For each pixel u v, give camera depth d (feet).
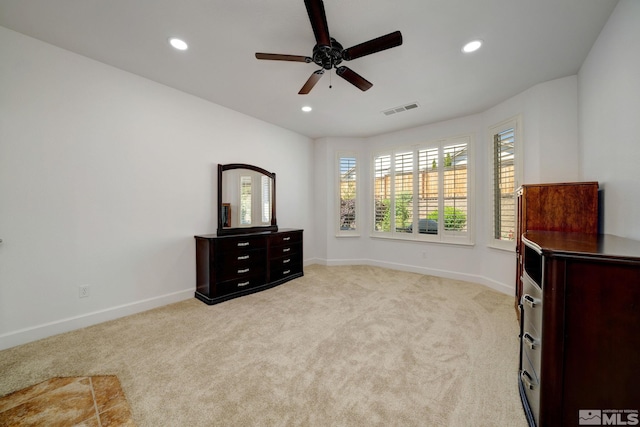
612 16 5.73
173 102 9.49
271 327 7.47
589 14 5.78
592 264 3.21
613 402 3.18
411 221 14.10
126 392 4.79
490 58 7.49
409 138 14.06
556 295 3.38
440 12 5.71
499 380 5.14
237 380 5.13
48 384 5.01
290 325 7.59
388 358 5.89
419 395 4.72
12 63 6.39
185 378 5.19
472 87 9.27
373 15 5.80
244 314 8.41
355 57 6.16
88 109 7.57
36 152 6.73
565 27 6.20
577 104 8.27
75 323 7.30
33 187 6.69
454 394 4.75
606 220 6.24
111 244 8.04
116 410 4.36
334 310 8.71
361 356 5.98
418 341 6.63
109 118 7.97
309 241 15.84
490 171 11.21
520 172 9.62
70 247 7.27
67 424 4.08
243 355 6.02
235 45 6.97
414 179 13.89
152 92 8.91
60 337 6.83
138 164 8.61
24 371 5.41
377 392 4.80
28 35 6.55
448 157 12.75
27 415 4.25
